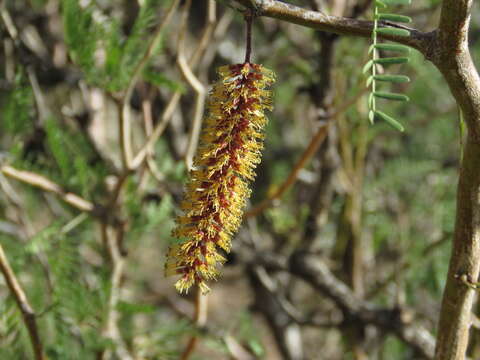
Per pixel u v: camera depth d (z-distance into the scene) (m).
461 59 0.24
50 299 0.39
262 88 0.25
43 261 0.38
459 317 0.28
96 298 0.37
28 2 0.51
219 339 0.41
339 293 0.50
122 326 0.41
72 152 0.41
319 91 0.42
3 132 0.51
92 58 0.35
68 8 0.34
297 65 0.48
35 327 0.32
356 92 0.42
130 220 0.40
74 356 0.39
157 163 0.50
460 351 0.28
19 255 0.39
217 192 0.25
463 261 0.27
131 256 0.51
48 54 0.50
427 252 0.49
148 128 0.41
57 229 0.37
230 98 0.25
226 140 0.25
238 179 0.26
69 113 0.45
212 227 0.25
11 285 0.32
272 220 0.53
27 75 0.39
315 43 0.46
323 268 0.51
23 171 0.36
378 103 0.49
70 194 0.37
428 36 0.24
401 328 0.47
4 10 0.39
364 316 0.48
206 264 0.25
